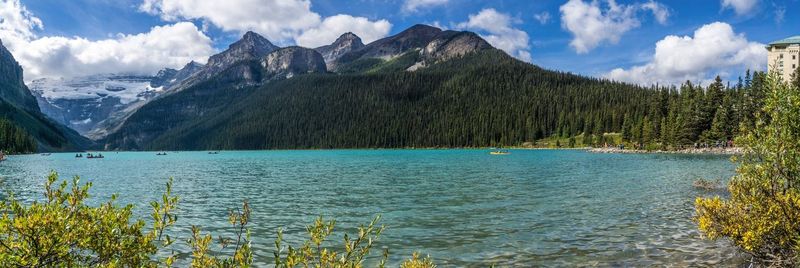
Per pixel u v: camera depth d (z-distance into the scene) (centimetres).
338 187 3988
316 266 752
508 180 4366
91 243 644
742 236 1192
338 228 2128
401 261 1542
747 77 11362
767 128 1168
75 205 657
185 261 1549
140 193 3753
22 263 566
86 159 13588
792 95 1140
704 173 4781
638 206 2595
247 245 706
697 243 1680
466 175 5103
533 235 1894
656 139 12019
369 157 12031
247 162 10081
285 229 2134
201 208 2844
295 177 5303
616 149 12650
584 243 1742
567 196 3086
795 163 1109
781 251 1188
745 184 1180
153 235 703
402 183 4266
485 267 1474
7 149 16288
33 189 4184
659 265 1438
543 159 8875
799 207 1085
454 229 2042
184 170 7162
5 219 566
